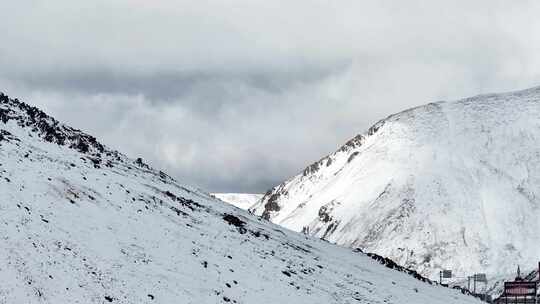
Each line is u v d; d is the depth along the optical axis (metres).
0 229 34.88
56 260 35.34
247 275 50.56
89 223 43.88
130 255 42.19
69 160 61.28
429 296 75.38
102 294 34.72
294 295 50.62
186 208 66.44
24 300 30.12
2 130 59.75
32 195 42.75
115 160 79.25
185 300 39.41
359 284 66.19
